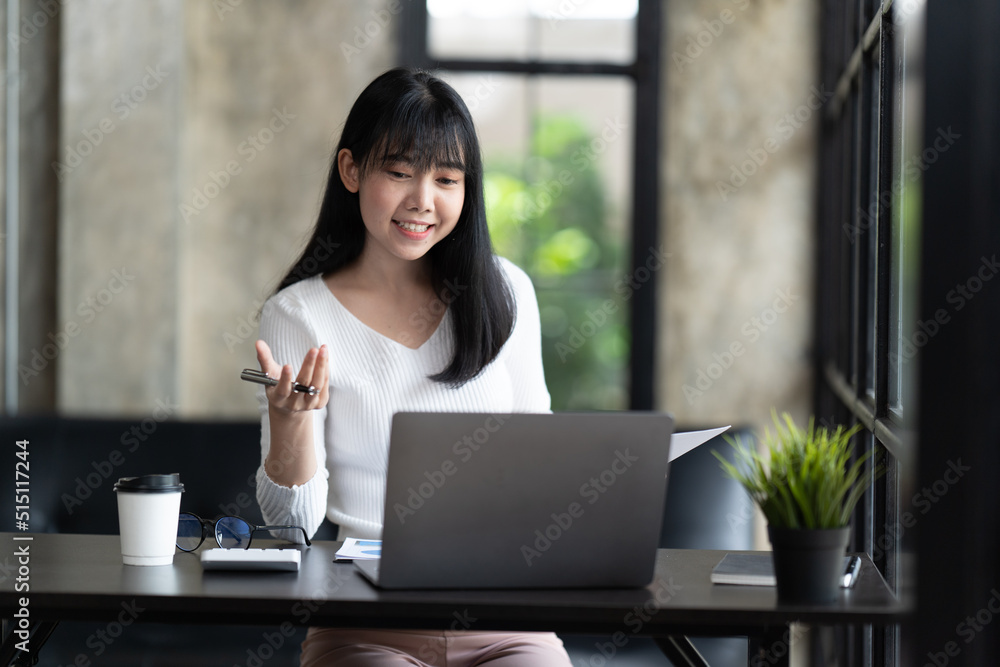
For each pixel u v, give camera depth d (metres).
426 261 1.74
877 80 2.10
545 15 3.78
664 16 3.71
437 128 1.60
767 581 1.28
